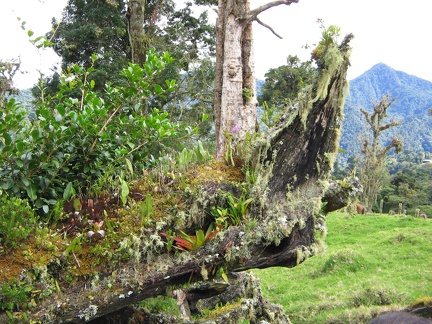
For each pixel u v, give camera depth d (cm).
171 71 1452
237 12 595
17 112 273
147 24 1862
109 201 261
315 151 267
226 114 591
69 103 298
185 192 259
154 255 243
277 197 262
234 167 286
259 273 1089
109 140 304
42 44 315
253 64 630
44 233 227
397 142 2342
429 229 1273
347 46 259
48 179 262
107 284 228
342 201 276
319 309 757
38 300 216
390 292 779
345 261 1033
